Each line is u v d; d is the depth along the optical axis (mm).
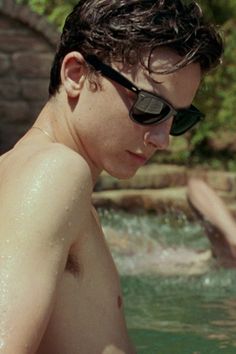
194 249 7438
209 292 5648
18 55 12617
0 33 12570
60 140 2463
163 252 7281
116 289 2551
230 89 12805
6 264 2076
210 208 6465
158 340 4160
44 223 2129
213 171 11766
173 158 12211
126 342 2529
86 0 2479
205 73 2523
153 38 2350
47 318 2102
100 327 2451
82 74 2428
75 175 2223
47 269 2113
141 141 2410
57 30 12578
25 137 2484
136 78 2367
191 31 2383
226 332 4348
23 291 2061
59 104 2480
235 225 6402
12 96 12633
